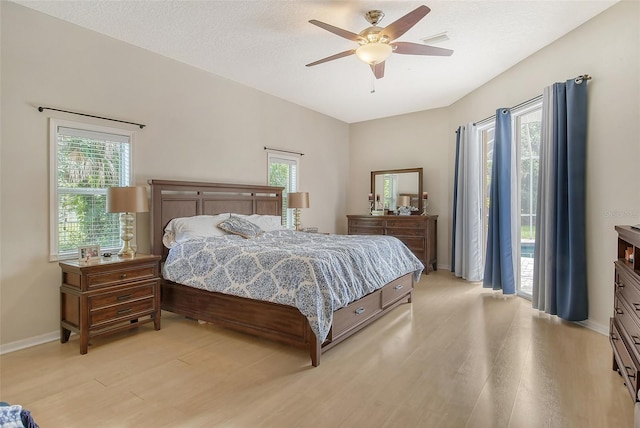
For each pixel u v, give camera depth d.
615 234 2.91
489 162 5.04
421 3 2.77
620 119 2.85
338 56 2.91
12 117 2.75
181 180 3.97
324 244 3.41
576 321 3.22
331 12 2.91
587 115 3.14
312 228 5.76
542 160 3.51
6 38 2.71
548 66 3.57
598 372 2.34
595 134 3.07
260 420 1.83
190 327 3.29
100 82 3.28
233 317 2.96
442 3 2.77
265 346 2.82
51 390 2.14
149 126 3.67
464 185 5.20
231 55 3.79
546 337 2.95
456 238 5.38
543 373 2.33
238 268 2.92
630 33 2.76
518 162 4.32
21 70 2.79
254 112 4.92
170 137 3.87
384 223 5.97
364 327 3.15
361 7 2.82
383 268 3.43
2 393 2.10
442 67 4.16
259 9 2.86
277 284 2.67
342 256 2.92
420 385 2.19
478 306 3.88
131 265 3.01
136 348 2.79
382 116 6.56
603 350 2.68
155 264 3.21
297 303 2.51
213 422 1.82
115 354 2.68
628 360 1.95
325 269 2.61
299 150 5.79
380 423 1.81
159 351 2.73
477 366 2.44
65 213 3.10
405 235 5.79
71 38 3.07
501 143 4.23
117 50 3.39
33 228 2.88
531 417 1.85
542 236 3.54
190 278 3.21
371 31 2.59
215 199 4.27
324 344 2.62
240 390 2.14
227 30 3.23
